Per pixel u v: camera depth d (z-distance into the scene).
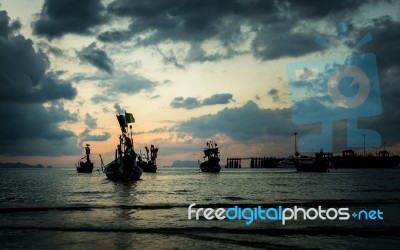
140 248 14.08
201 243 14.88
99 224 19.62
